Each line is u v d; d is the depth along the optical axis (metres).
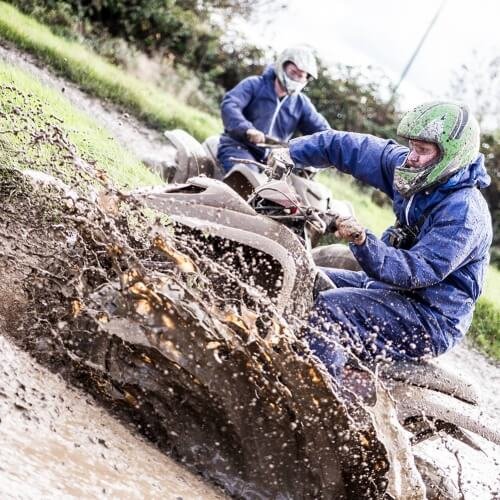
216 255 5.20
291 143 5.71
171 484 4.26
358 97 21.86
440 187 5.03
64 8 20.38
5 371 4.35
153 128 14.65
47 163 6.46
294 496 4.72
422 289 5.04
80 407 4.50
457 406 5.07
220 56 22.83
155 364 4.61
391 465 4.70
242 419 4.61
